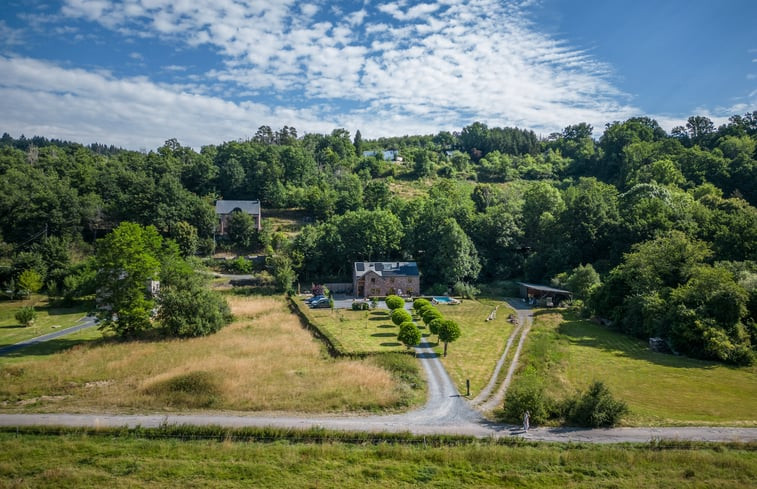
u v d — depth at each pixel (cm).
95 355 4884
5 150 15025
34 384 4003
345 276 10044
